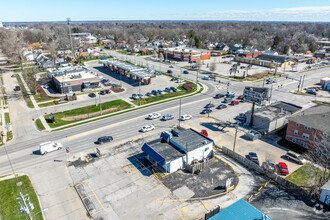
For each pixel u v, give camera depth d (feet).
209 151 164.25
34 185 138.62
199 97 291.17
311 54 627.46
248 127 209.46
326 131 157.99
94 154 169.27
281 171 144.97
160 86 337.11
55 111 247.70
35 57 530.68
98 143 184.44
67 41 646.33
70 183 140.05
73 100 280.51
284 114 206.59
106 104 266.77
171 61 524.93
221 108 253.24
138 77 358.64
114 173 148.56
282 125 208.44
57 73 334.44
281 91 314.96
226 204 122.42
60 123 221.46
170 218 114.73
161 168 153.38
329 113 182.29
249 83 352.69
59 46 642.63
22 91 313.73
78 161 161.38
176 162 148.25
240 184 137.59
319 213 115.75
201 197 127.75
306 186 133.39
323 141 158.20
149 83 346.13
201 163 150.61
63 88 304.50
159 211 118.83
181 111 247.50
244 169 151.94
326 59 556.51
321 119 173.99
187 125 214.69
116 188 135.44
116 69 416.05
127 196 129.18
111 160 161.99
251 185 136.56
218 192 131.34
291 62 479.41
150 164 157.58
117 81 362.94
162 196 128.88
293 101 277.03
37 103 271.08
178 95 298.56
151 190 133.49
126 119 229.04
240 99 280.51
